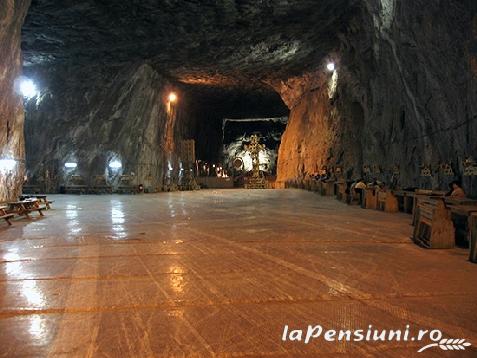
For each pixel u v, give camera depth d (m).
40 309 4.03
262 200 19.73
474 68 10.31
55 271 5.54
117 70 28.03
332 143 26.89
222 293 4.51
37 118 28.73
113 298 4.36
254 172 43.50
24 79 28.25
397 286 4.77
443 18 11.50
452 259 6.21
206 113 47.56
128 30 22.20
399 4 14.31
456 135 11.88
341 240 7.83
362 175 21.77
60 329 3.54
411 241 7.73
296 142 35.06
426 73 13.41
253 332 3.45
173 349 3.13
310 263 5.94
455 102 11.79
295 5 19.38
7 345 3.23
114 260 6.19
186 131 41.25
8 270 5.62
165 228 9.62
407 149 16.12
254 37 23.66
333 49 25.42
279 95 40.53
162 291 4.59
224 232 8.88
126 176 28.36
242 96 40.34
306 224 10.20
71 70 28.02
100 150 28.50
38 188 28.08
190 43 24.47
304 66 29.47
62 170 28.45
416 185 15.21
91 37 23.05
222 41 24.27
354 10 19.58
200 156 47.44
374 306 4.09
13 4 13.45
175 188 35.72
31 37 22.81
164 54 26.45
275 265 5.82
